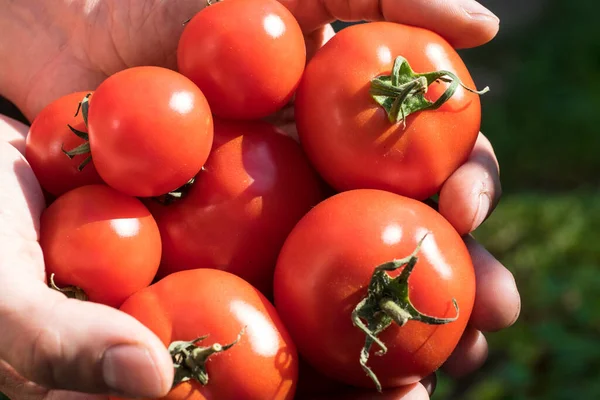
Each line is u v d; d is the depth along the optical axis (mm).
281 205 286
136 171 256
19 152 292
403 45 284
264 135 294
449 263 257
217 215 282
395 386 271
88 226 258
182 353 244
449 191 291
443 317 254
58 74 370
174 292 254
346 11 350
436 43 288
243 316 251
